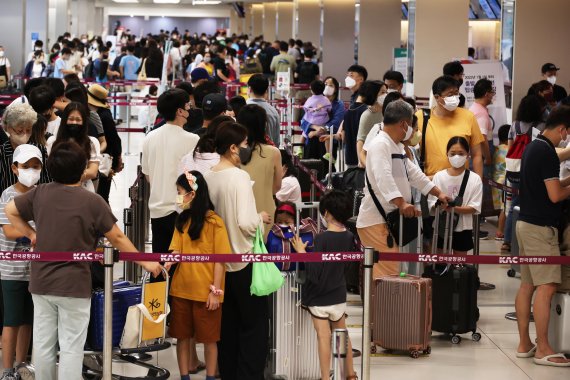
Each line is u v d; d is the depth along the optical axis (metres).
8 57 35.75
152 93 23.69
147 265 7.22
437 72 21.42
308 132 16.81
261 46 43.19
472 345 9.23
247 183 7.52
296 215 8.41
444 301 9.17
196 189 7.36
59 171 7.02
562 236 8.78
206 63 30.41
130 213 9.60
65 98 10.57
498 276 12.20
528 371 8.45
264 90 11.88
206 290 7.43
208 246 7.43
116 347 7.64
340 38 36.41
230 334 7.79
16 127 8.11
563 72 18.92
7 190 7.57
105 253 7.00
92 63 33.53
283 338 7.95
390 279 8.80
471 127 10.27
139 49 37.06
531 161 8.45
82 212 7.00
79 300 7.01
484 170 14.59
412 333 8.73
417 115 10.34
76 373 7.06
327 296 7.56
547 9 18.78
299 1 46.97
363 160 9.86
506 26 19.36
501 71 15.82
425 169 10.22
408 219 8.81
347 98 30.56
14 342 7.68
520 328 8.88
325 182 13.05
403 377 8.20
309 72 28.09
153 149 8.56
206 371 7.69
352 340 9.16
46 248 6.96
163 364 8.49
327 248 7.61
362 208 8.95
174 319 7.64
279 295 7.91
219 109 9.32
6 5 35.59
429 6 21.27
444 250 9.43
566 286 8.81
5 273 7.55
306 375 8.05
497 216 15.84
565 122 8.37
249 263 7.56
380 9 30.03
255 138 8.17
